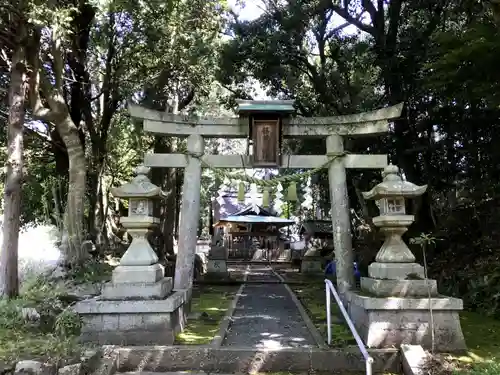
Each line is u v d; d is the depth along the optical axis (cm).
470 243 1155
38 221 1709
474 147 1179
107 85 1411
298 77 1562
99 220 1596
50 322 641
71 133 1117
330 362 560
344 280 808
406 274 630
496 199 1148
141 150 1886
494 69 734
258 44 1376
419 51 1145
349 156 868
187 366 567
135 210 681
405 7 1319
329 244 2308
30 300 721
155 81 1321
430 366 520
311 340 638
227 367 565
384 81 1337
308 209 3183
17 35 897
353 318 689
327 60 1720
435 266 1152
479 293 875
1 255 838
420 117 1308
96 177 1584
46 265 1134
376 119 855
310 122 884
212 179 2697
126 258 657
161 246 1527
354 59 1434
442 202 1392
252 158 870
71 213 1109
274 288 1351
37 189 1534
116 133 1883
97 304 609
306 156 879
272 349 573
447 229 1218
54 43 1044
